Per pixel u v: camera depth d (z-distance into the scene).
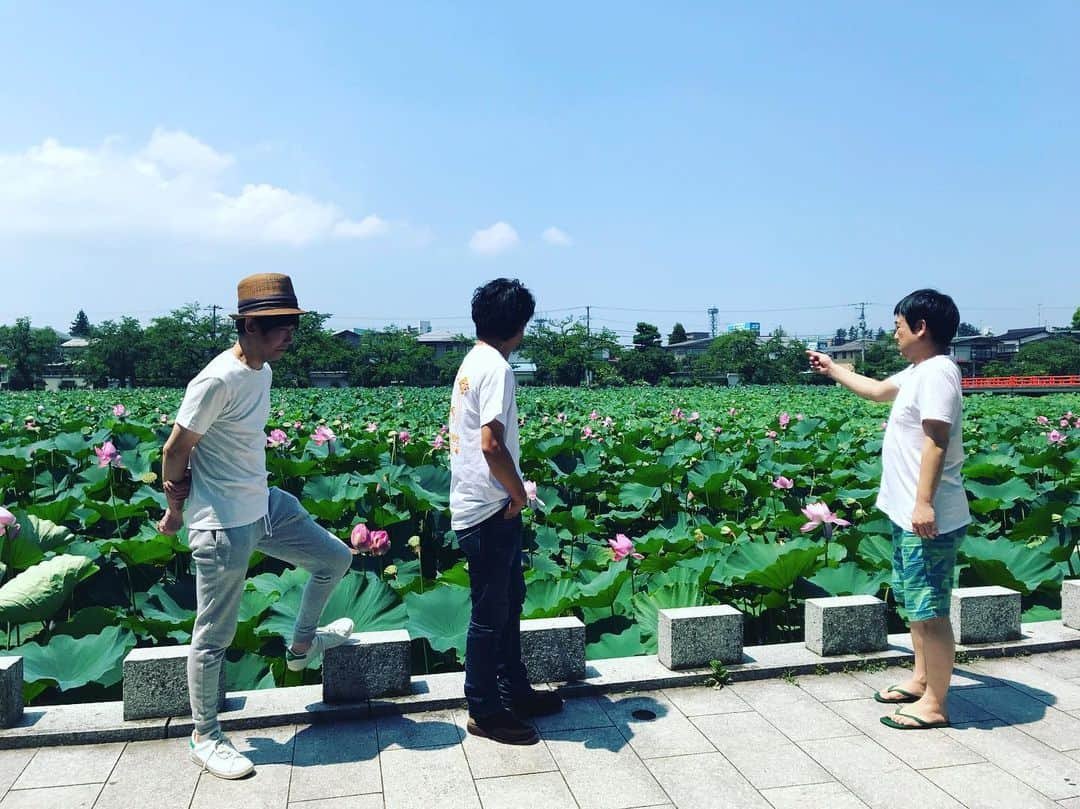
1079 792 2.91
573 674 3.86
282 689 3.73
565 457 11.16
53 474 10.01
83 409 22.67
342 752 3.23
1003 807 2.81
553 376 71.31
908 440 3.40
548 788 2.96
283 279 3.09
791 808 2.82
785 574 5.25
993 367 63.69
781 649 4.25
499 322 3.27
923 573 3.37
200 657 3.05
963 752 3.22
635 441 14.27
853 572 5.54
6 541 5.80
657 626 4.48
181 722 3.36
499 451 3.07
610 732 3.42
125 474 9.88
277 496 3.24
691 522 8.14
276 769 3.09
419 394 45.16
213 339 65.25
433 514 7.81
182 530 6.78
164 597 5.66
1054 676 4.00
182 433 2.88
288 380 62.81
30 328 67.94
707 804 2.85
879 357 71.19
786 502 8.96
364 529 5.13
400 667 3.63
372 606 4.93
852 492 8.62
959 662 4.17
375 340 71.31
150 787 2.95
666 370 77.38
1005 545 6.01
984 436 14.44
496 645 3.32
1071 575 6.50
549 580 5.55
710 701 3.74
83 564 5.39
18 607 4.98
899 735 3.38
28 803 2.83
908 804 2.84
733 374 75.00
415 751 3.24
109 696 4.47
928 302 3.38
